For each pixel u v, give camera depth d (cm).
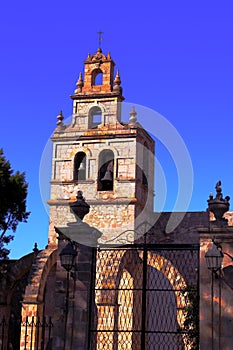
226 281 1639
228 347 1598
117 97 3011
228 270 1647
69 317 1706
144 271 1708
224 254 1653
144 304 1678
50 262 3008
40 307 2877
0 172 3281
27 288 2878
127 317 2641
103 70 3178
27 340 2817
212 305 1631
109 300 2256
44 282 2941
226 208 1712
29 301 2853
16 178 3347
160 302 2803
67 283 1725
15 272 3175
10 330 3438
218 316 1622
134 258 2497
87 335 1695
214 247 1595
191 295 2311
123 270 2562
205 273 1656
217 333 1612
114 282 2280
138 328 2647
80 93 3077
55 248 3070
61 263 1688
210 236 1675
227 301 1628
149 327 2808
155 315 2800
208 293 1642
